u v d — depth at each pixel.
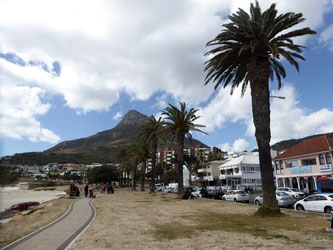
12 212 26.95
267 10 15.75
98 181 83.19
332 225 9.85
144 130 45.84
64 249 7.17
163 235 9.20
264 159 15.23
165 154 155.75
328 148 34.69
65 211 17.39
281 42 16.59
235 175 60.41
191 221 12.67
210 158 89.50
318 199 16.30
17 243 7.90
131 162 100.75
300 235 9.03
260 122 15.60
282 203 20.30
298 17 15.45
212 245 7.70
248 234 9.34
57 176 188.12
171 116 31.02
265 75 16.06
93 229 10.38
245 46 15.22
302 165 39.12
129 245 7.68
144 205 21.72
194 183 86.06
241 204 21.95
